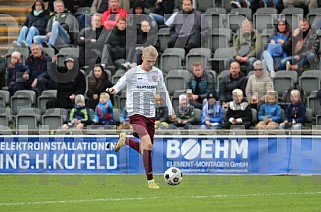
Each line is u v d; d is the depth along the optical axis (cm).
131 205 2164
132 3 4728
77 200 2327
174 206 2136
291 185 2928
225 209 2069
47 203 2241
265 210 2052
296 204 2227
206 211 2014
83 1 4816
